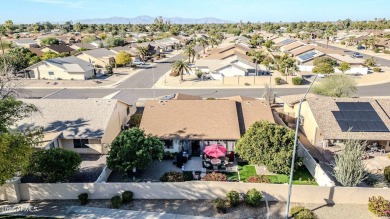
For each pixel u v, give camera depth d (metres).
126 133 28.92
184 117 35.25
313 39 181.00
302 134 40.22
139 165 27.38
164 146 32.97
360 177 25.27
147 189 25.28
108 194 25.30
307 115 39.03
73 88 67.62
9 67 64.19
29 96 59.72
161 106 36.91
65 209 23.89
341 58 86.50
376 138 32.81
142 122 34.81
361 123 34.59
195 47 145.62
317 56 88.31
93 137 33.09
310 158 30.17
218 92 64.12
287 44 127.62
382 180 28.48
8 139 20.28
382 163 32.03
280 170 28.06
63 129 33.97
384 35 163.38
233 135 32.78
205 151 30.41
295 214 23.05
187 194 25.39
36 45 130.50
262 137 28.08
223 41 164.38
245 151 28.78
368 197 24.52
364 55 116.06
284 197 25.06
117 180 28.59
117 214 23.33
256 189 24.98
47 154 25.80
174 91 65.06
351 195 24.61
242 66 78.62
